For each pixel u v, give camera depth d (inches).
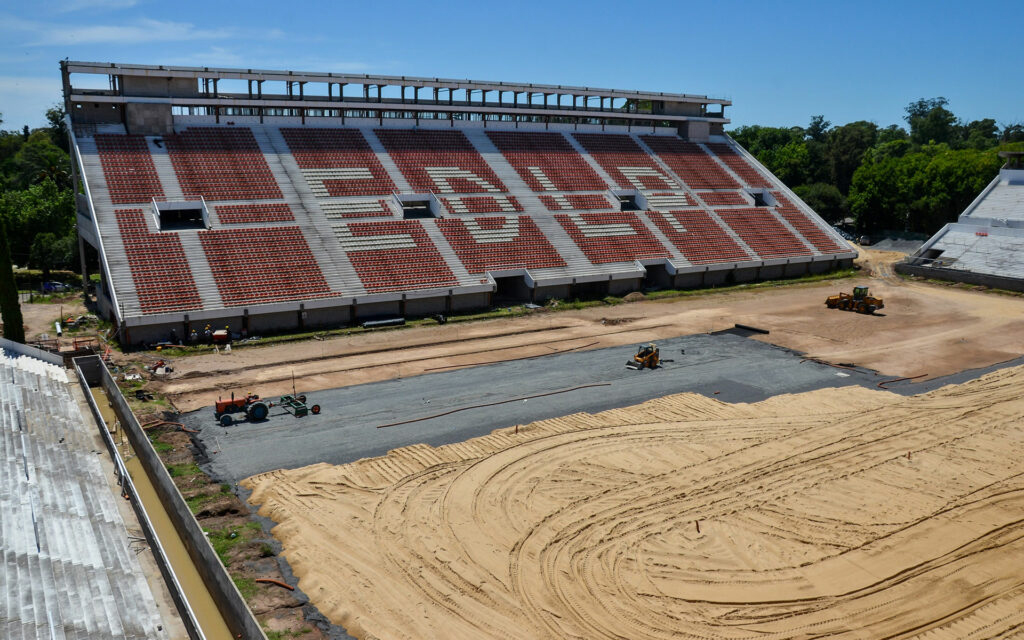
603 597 979.9
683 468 1391.5
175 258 2404.0
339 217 2827.3
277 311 2352.4
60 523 1058.1
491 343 2330.2
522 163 3575.3
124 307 2180.1
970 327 2588.6
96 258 3378.4
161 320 2180.1
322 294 2450.8
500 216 3159.5
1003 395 1833.2
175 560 1059.3
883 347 2321.6
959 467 1407.5
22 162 5182.1
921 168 4704.7
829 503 1258.0
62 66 2736.2
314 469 1353.3
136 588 937.5
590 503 1245.1
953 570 1057.5
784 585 1017.5
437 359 2134.6
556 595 980.6
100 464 1346.0
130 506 1184.2
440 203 3070.9
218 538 1103.0
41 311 2623.0
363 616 920.9
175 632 853.8
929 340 2409.0
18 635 759.1
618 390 1866.4
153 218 2532.0
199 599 964.6
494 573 1027.9
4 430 1398.9
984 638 911.7
